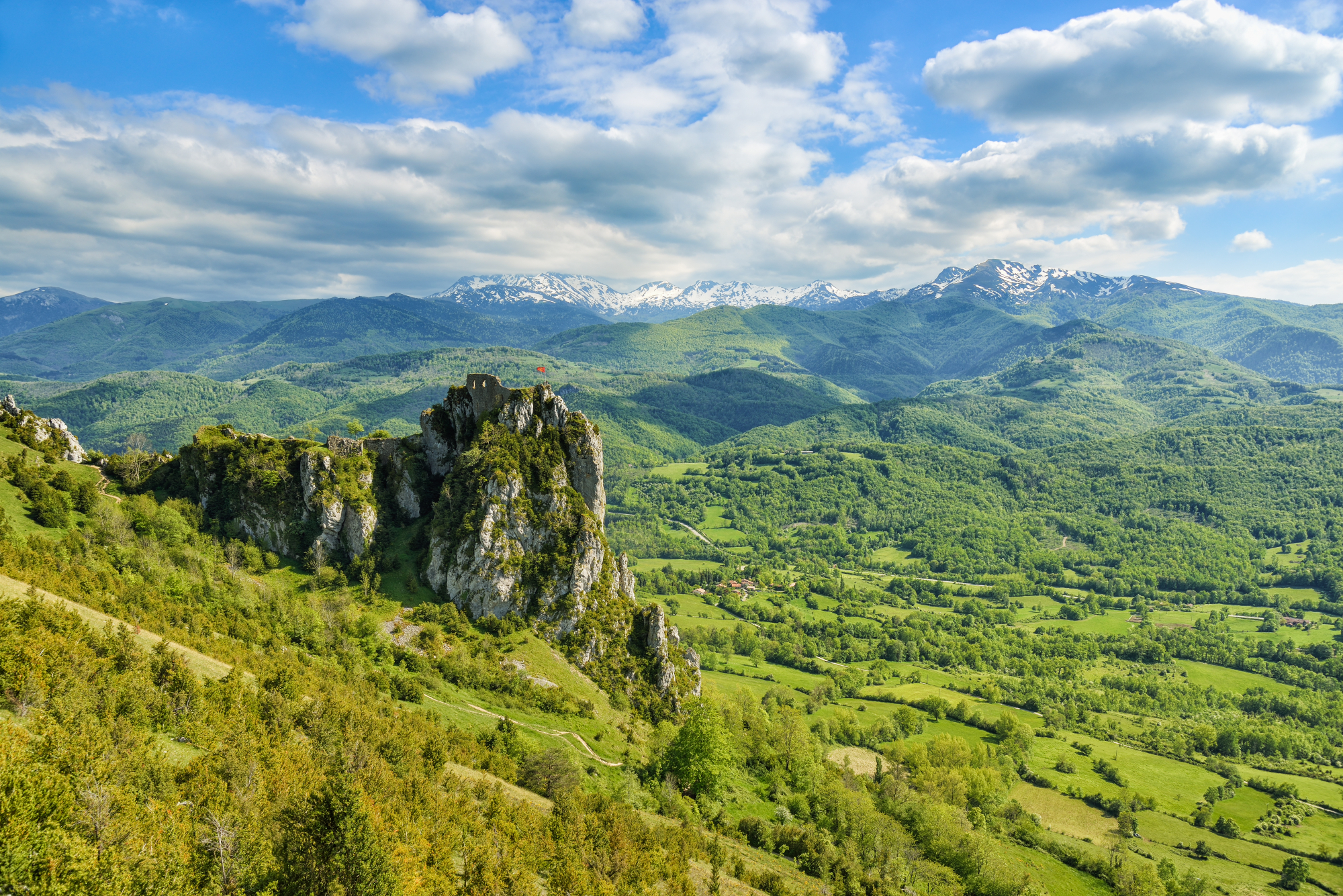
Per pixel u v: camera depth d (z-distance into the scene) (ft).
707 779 438.40
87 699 228.43
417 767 306.14
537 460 614.34
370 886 177.99
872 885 383.65
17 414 635.66
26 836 144.87
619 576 643.04
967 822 507.30
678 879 288.51
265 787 222.69
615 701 539.29
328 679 383.04
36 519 485.97
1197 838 566.36
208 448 619.26
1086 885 481.05
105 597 377.91
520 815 292.40
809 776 520.01
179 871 162.71
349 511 592.19
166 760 217.36
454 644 523.29
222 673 334.44
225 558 552.00
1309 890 493.36
